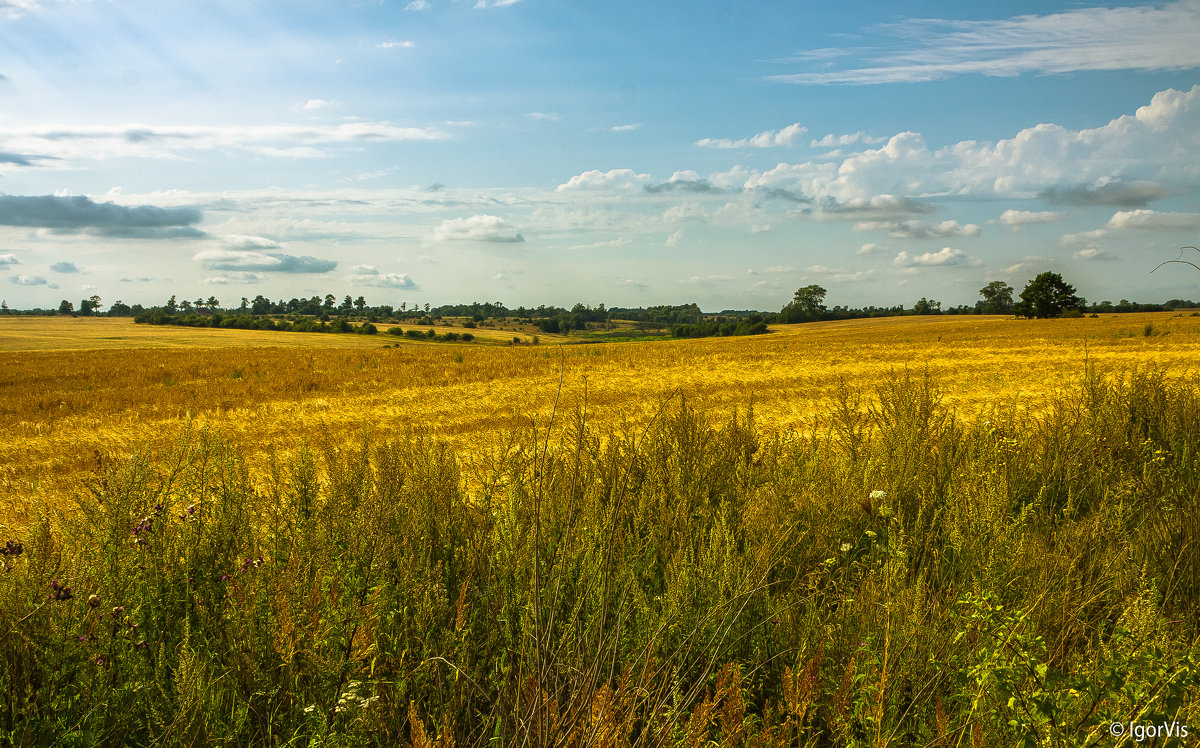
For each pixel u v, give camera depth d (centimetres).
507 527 356
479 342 12062
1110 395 693
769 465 543
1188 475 484
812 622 294
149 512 318
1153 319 8119
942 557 373
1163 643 242
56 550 310
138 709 235
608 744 195
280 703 239
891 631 274
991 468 465
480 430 1557
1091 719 204
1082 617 297
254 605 263
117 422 2102
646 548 372
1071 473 502
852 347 5022
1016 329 7756
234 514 348
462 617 262
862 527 426
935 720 239
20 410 2572
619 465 482
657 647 267
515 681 259
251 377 3678
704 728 217
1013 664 214
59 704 231
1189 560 327
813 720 248
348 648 238
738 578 316
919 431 548
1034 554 336
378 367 4031
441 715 237
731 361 3878
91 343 8531
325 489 394
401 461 408
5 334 9981
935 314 18325
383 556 292
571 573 306
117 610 259
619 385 2675
